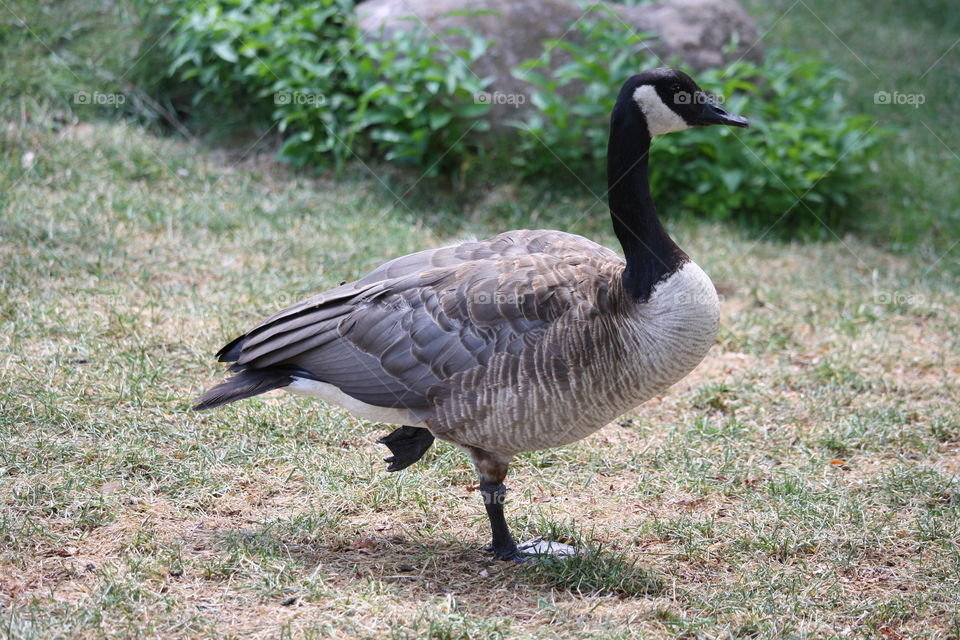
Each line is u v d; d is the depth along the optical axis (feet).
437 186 39.88
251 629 16.31
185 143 40.29
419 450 20.89
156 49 41.70
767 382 28.48
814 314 33.42
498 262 19.25
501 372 18.10
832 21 60.59
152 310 28.30
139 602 16.80
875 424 25.95
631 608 17.92
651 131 19.99
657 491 22.48
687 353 18.69
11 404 23.13
